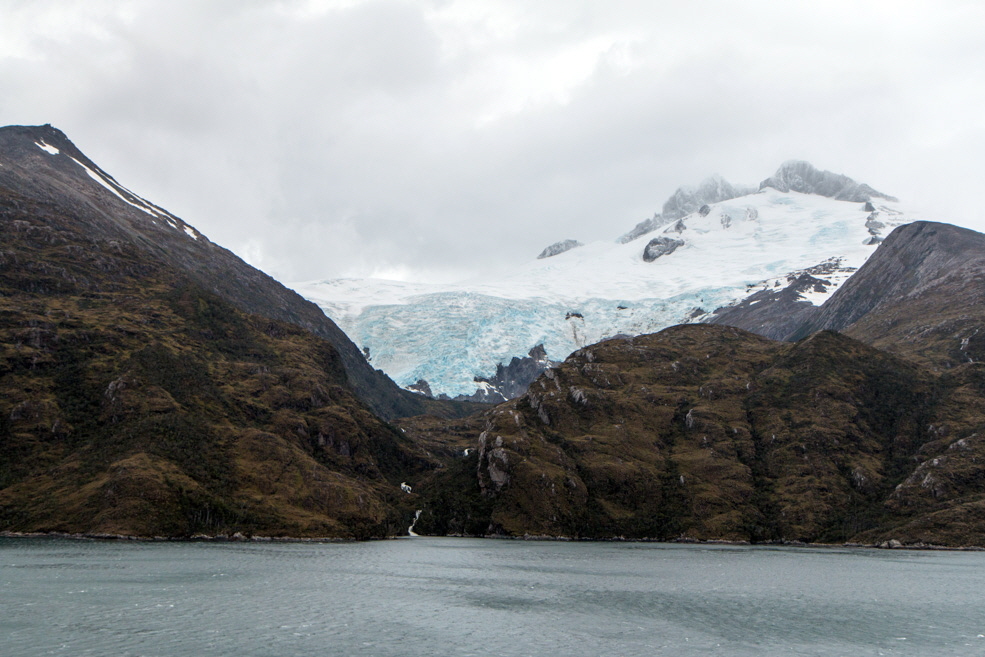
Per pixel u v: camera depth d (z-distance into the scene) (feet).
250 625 403.95
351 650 366.02
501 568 654.12
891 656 378.94
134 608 432.66
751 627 433.07
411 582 555.28
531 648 380.58
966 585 582.76
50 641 363.56
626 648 384.68
